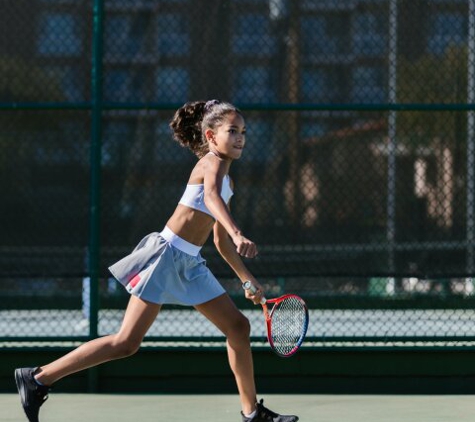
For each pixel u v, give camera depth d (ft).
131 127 61.52
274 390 52.85
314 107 53.98
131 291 37.35
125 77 61.98
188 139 39.99
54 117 61.21
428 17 61.62
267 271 64.54
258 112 64.64
